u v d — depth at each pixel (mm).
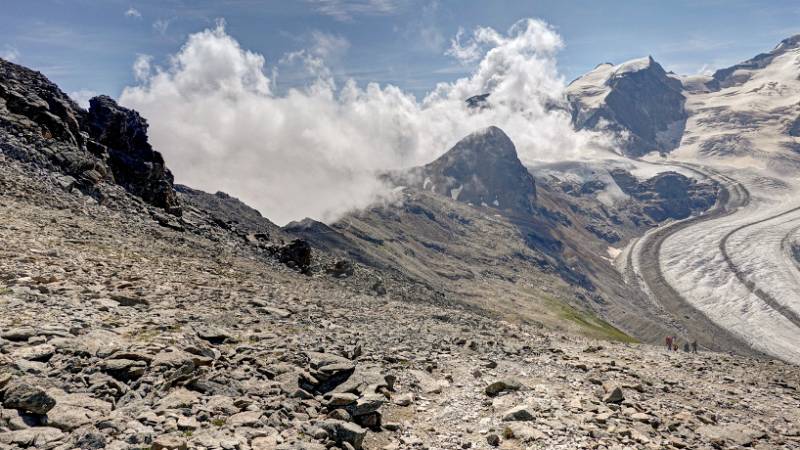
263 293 33156
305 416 15234
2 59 61500
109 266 28859
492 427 16766
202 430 12930
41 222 33875
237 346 20031
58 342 15414
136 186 61344
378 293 61844
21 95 53781
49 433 11188
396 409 17812
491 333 36062
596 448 15734
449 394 20297
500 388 20938
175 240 45719
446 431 16547
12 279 21453
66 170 47906
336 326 27812
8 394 11719
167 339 18078
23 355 14180
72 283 23312
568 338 41781
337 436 14117
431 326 33875
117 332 18172
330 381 18297
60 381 13578
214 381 16078
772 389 30000
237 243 62125
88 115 66625
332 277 63812
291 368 18328
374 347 24859
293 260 65125
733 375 32750
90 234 35375
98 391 13492
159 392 14414
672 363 34125
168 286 28062
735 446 18688
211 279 33562
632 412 20188
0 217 31750
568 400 20438
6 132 47125
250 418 14031
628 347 41219
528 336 38250
